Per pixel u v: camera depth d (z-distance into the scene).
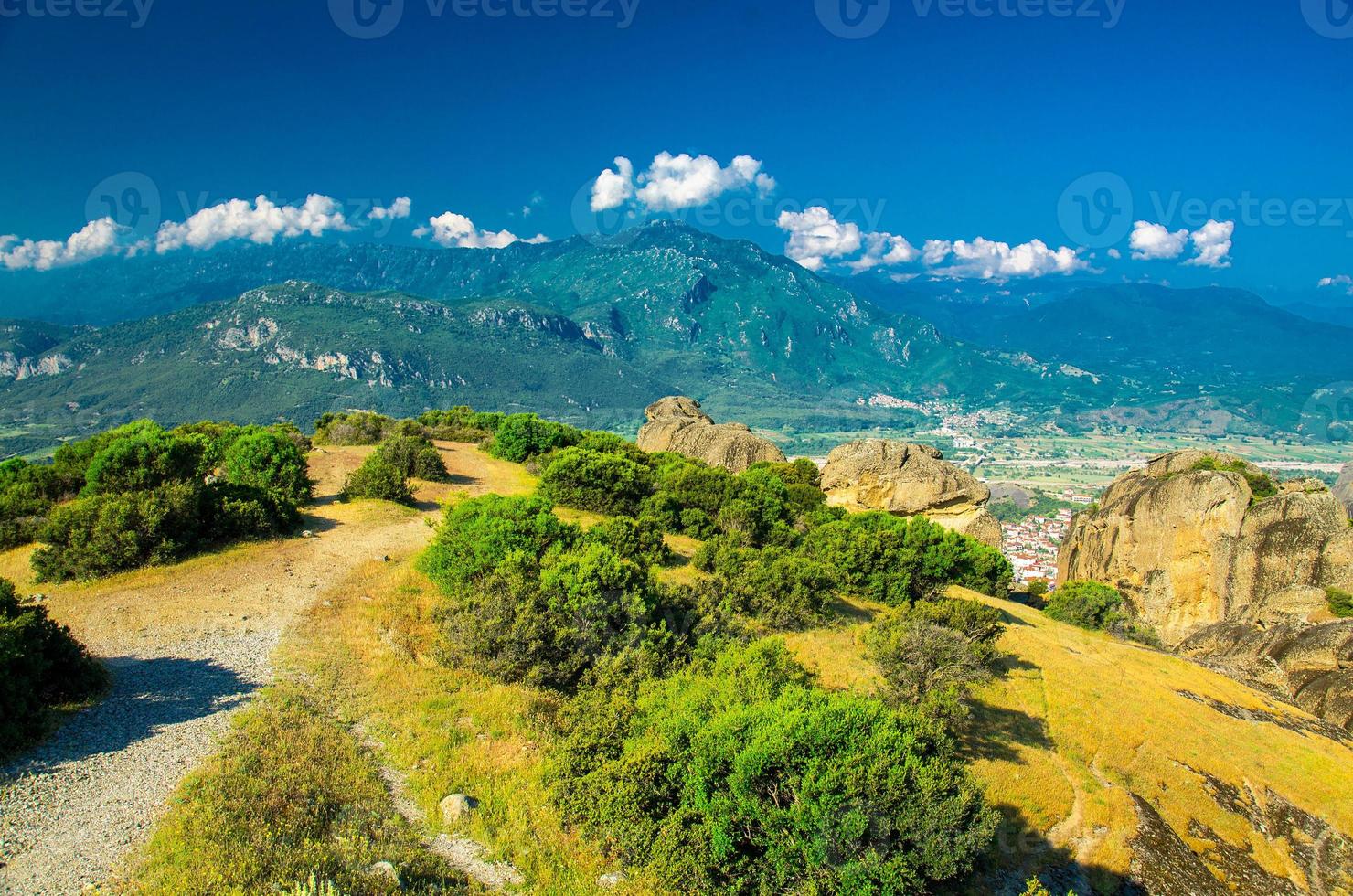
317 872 10.56
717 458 68.50
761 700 15.12
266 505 28.95
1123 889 17.55
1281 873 20.12
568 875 12.17
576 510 39.19
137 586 22.16
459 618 19.80
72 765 12.79
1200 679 34.06
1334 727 31.77
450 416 75.00
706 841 12.85
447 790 13.66
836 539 38.81
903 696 21.83
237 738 14.13
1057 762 22.61
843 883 11.97
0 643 13.39
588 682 18.28
